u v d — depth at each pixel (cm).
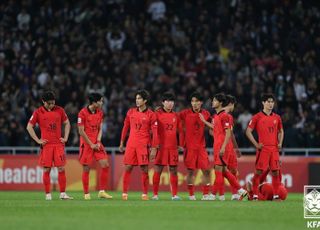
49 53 11888
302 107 10762
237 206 5978
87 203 6288
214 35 12081
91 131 7088
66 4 12612
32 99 10925
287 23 12162
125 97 11144
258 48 11931
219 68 11338
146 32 12006
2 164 9944
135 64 11619
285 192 6988
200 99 7131
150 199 7125
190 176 7219
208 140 10106
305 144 10275
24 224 4509
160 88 11194
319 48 11881
